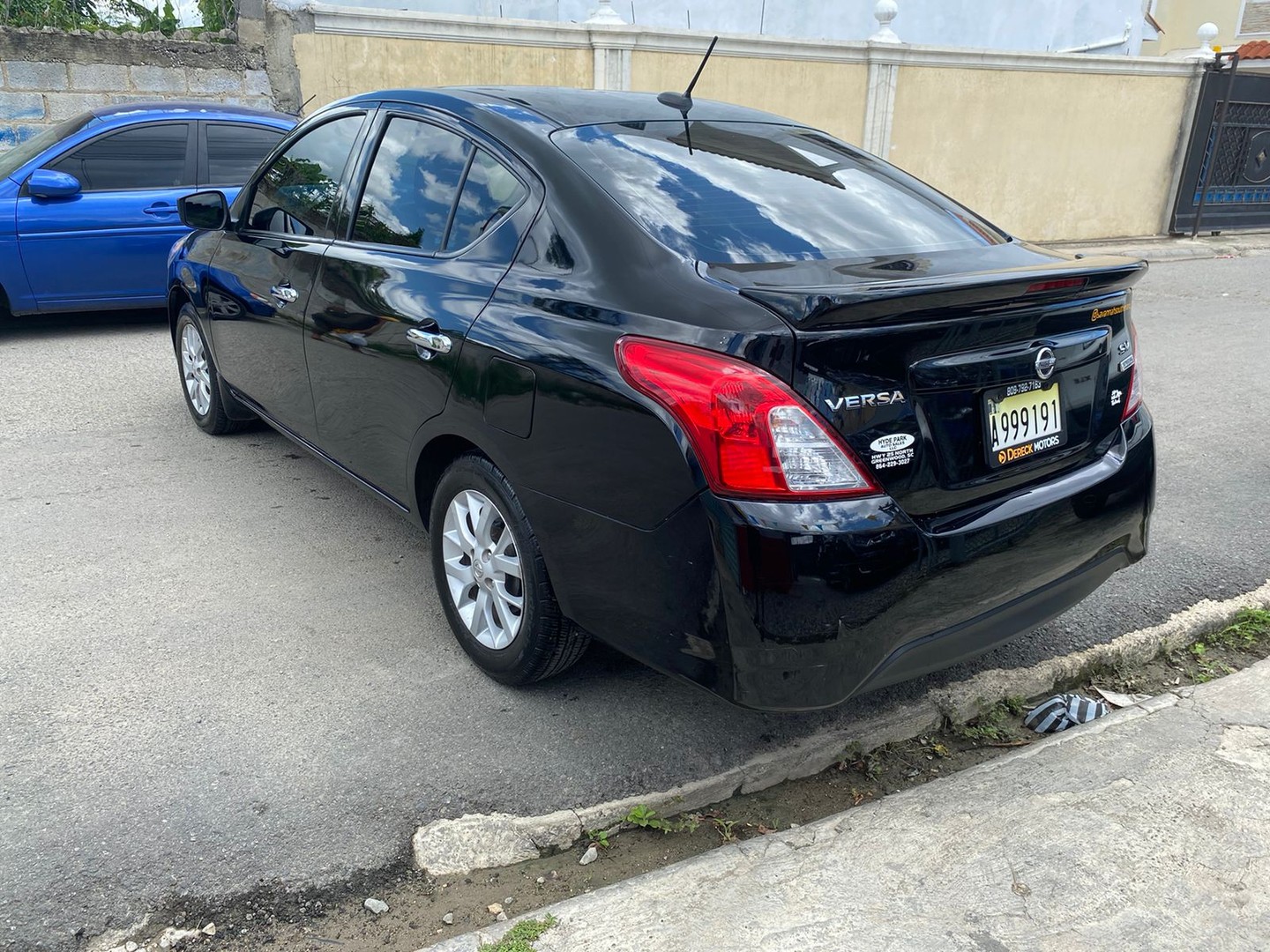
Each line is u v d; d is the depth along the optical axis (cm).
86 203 693
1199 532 429
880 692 304
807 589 213
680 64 1091
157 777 256
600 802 254
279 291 383
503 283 276
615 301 243
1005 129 1307
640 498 230
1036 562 254
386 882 229
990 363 237
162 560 376
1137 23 1816
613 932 211
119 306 725
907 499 226
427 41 984
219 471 466
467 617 307
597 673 313
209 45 926
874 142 1222
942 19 1580
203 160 739
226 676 302
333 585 362
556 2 1252
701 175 286
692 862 233
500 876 235
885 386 219
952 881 228
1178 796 257
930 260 259
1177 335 825
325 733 277
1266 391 654
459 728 282
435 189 319
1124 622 352
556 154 282
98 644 317
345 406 350
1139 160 1429
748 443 211
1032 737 296
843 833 244
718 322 218
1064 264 264
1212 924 216
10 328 754
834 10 1480
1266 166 1530
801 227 271
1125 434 286
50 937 208
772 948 208
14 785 250
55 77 884
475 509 292
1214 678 329
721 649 222
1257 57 2322
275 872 228
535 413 254
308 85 963
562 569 258
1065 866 232
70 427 521
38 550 379
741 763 270
